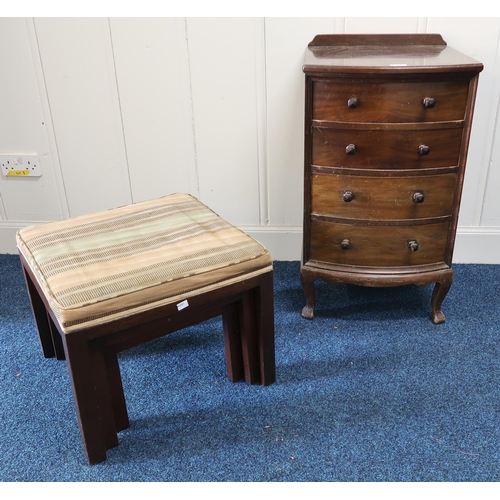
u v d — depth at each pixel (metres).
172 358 1.71
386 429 1.42
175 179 2.19
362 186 1.65
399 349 1.72
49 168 2.21
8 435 1.44
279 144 2.09
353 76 1.50
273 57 1.95
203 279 1.32
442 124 1.55
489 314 1.88
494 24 1.83
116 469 1.33
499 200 2.09
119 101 2.06
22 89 2.07
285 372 1.63
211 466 1.33
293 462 1.33
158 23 1.93
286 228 2.23
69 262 1.32
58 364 1.71
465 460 1.32
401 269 1.76
